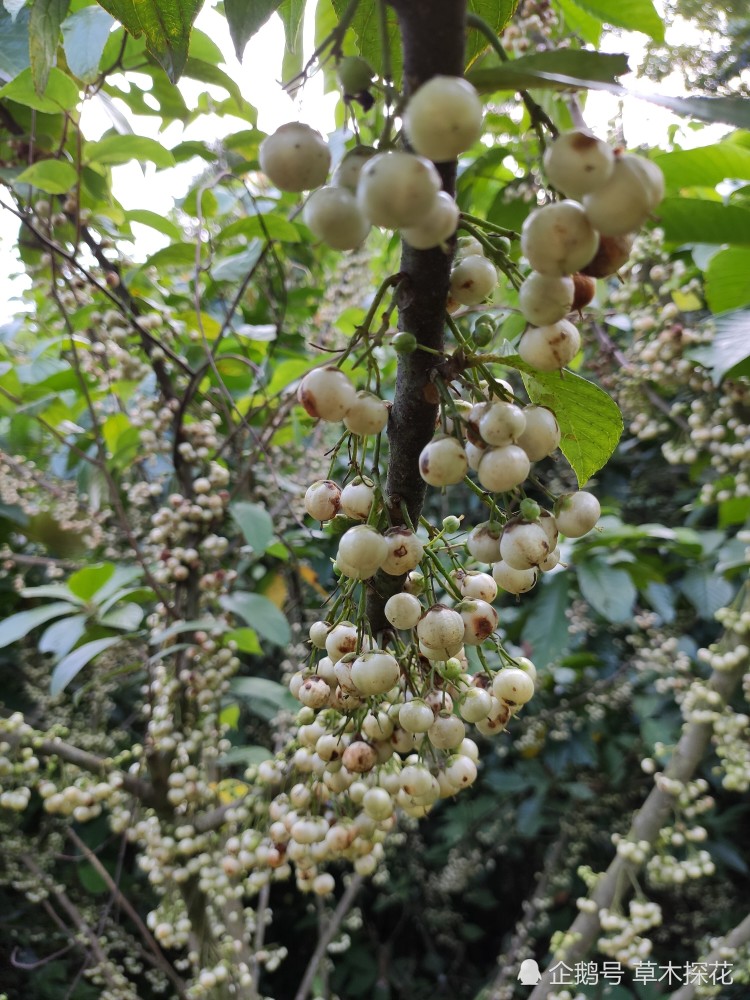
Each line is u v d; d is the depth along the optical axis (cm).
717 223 27
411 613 13
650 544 44
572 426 14
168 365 37
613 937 31
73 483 40
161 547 32
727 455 33
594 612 51
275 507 40
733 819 53
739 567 37
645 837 33
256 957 34
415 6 9
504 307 21
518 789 54
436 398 11
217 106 36
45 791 26
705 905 54
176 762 29
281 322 35
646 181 9
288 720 37
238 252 44
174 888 30
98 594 32
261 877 25
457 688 14
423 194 8
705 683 35
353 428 11
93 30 24
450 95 8
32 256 37
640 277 34
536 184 29
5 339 41
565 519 13
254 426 39
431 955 61
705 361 26
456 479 11
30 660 47
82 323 33
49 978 48
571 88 10
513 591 13
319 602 48
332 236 10
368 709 14
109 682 44
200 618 32
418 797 14
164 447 32
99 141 28
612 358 39
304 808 19
